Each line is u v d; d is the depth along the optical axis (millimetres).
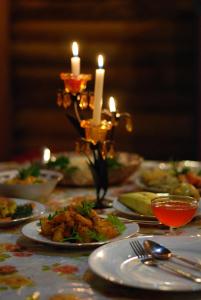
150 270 1298
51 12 5277
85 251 1497
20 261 1420
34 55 5367
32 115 5438
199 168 2527
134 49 5211
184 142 5242
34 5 5285
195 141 5137
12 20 5340
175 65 5176
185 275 1247
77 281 1277
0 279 1292
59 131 5406
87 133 1854
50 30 5305
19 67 5406
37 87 5398
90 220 1562
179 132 5238
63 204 2059
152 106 5254
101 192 2244
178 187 1970
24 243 1578
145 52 5199
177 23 5117
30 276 1311
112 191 2268
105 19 5207
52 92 5383
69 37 5281
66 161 2404
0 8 5145
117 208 1855
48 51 5340
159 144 5277
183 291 1136
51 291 1220
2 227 1747
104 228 1536
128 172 2363
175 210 1514
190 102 5195
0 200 1826
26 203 1926
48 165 2424
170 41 5152
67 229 1532
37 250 1514
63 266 1380
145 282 1228
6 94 5285
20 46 5371
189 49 5133
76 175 2334
